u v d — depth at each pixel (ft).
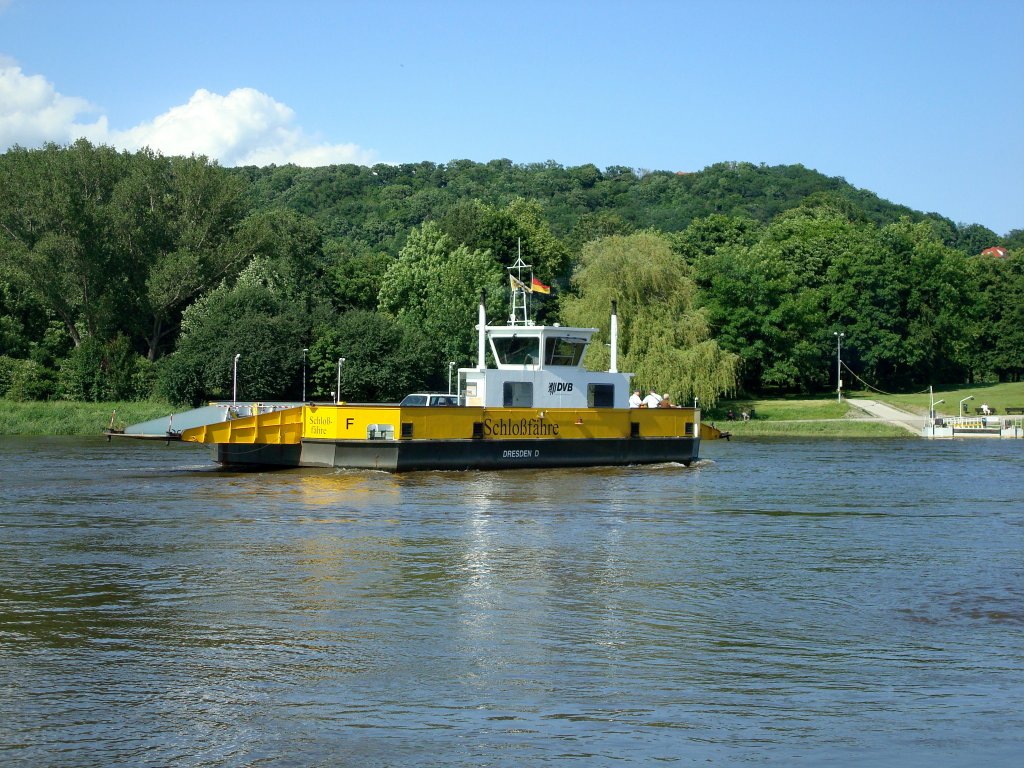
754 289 358.84
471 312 335.67
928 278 418.92
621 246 304.91
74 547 84.94
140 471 146.41
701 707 47.52
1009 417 313.73
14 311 340.18
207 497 117.60
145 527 95.66
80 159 330.95
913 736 44.34
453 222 413.18
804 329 375.66
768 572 77.51
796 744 43.34
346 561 79.77
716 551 86.43
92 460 166.71
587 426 158.81
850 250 424.05
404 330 322.96
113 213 319.27
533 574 75.82
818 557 83.92
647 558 82.74
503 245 396.57
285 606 64.90
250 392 298.76
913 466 177.99
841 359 407.23
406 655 54.75
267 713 46.14
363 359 312.50
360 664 53.16
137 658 53.78
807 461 188.14
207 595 67.67
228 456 141.28
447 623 61.26
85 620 61.11
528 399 153.58
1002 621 63.21
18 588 69.36
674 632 59.98
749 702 48.24
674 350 289.12
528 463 152.66
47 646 55.72
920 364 424.87
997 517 109.19
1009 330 452.76
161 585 70.59
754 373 372.17
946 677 52.16
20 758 41.04
